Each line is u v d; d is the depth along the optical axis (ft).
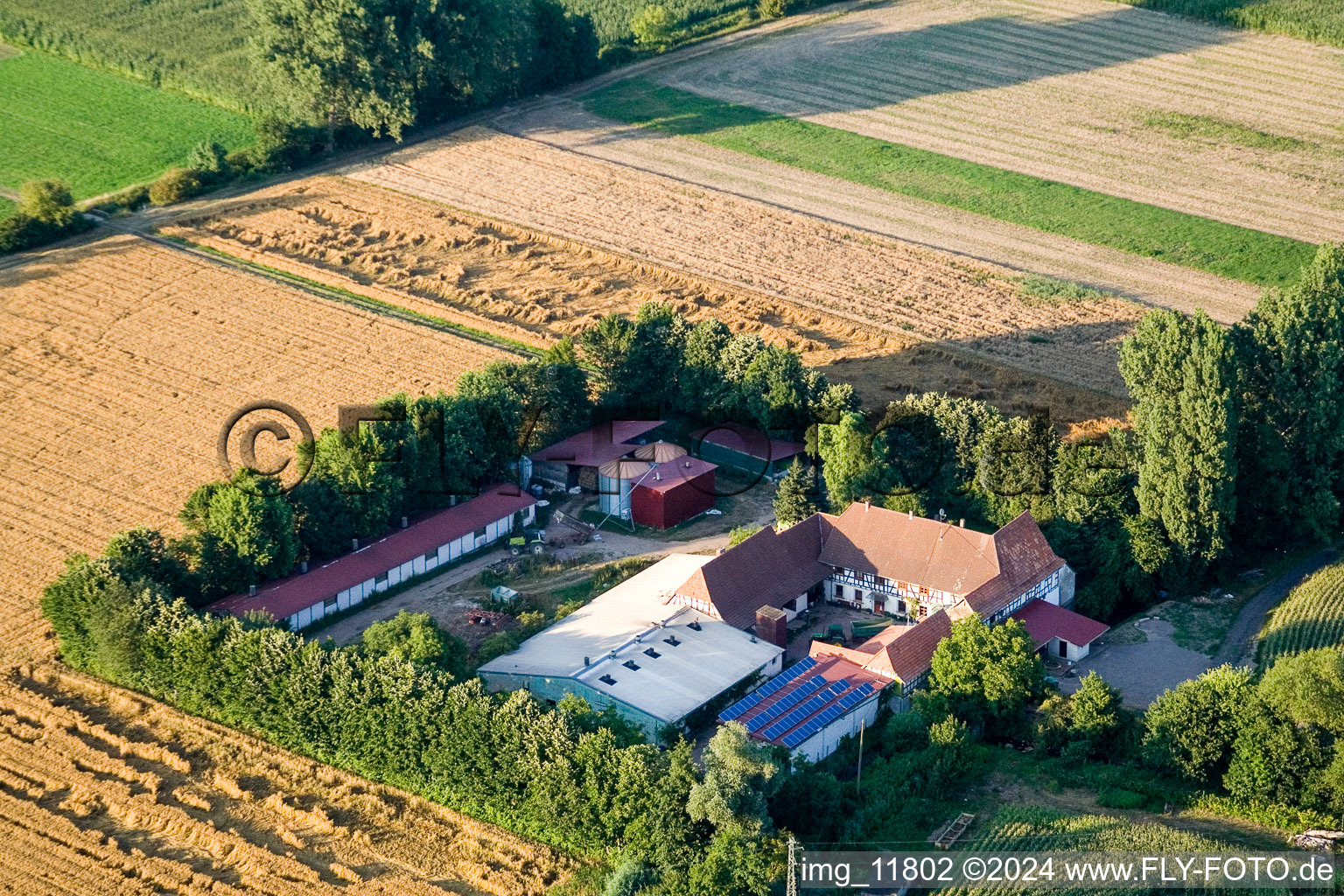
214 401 496.64
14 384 508.53
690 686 352.08
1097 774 327.06
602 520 440.86
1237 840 303.68
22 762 338.34
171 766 337.93
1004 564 386.93
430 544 412.77
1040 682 345.92
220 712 350.64
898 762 324.80
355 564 401.08
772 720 335.06
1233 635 384.06
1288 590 402.93
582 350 501.15
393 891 301.43
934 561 391.45
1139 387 407.03
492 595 397.19
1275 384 408.05
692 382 476.13
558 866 306.55
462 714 319.68
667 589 391.65
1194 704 323.16
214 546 383.65
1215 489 393.09
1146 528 398.62
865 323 538.47
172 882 304.50
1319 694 307.99
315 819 320.29
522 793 313.73
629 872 290.15
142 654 355.77
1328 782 306.55
